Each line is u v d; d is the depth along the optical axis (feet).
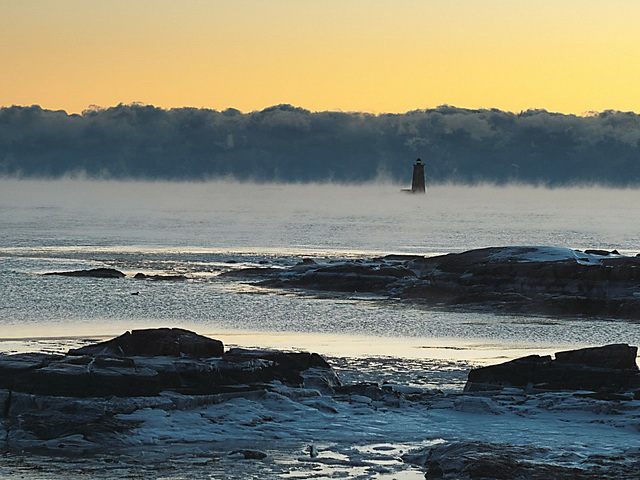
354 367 277.44
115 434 171.32
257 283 610.24
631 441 174.50
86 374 187.93
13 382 187.21
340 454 164.45
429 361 295.28
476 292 506.48
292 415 191.62
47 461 157.69
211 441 171.73
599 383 221.05
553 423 190.49
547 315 463.83
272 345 339.57
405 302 513.45
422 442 173.78
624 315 459.73
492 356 314.14
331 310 476.13
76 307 467.93
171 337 216.13
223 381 204.23
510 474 144.87
